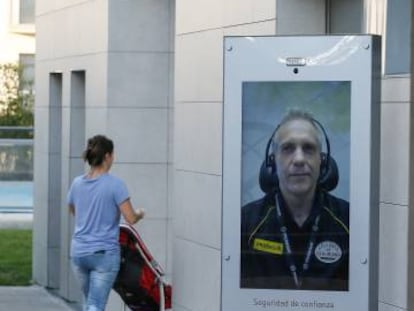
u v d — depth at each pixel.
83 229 11.13
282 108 8.08
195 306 11.61
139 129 14.13
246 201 8.18
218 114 11.02
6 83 45.47
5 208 28.88
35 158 18.19
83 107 15.94
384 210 8.70
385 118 8.71
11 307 15.61
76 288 15.98
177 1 12.27
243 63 8.11
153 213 14.16
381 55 8.44
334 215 8.05
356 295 8.06
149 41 14.12
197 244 11.55
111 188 11.08
